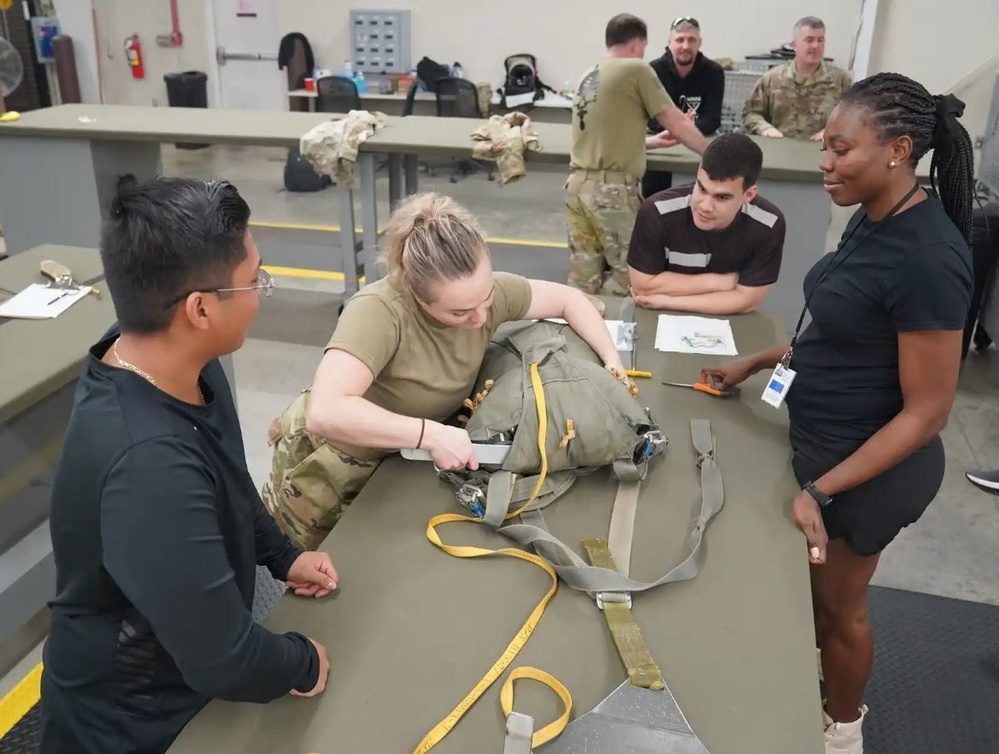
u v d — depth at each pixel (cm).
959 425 337
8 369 188
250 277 98
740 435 169
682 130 341
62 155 403
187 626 91
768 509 146
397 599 123
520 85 704
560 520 141
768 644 116
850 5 657
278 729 102
